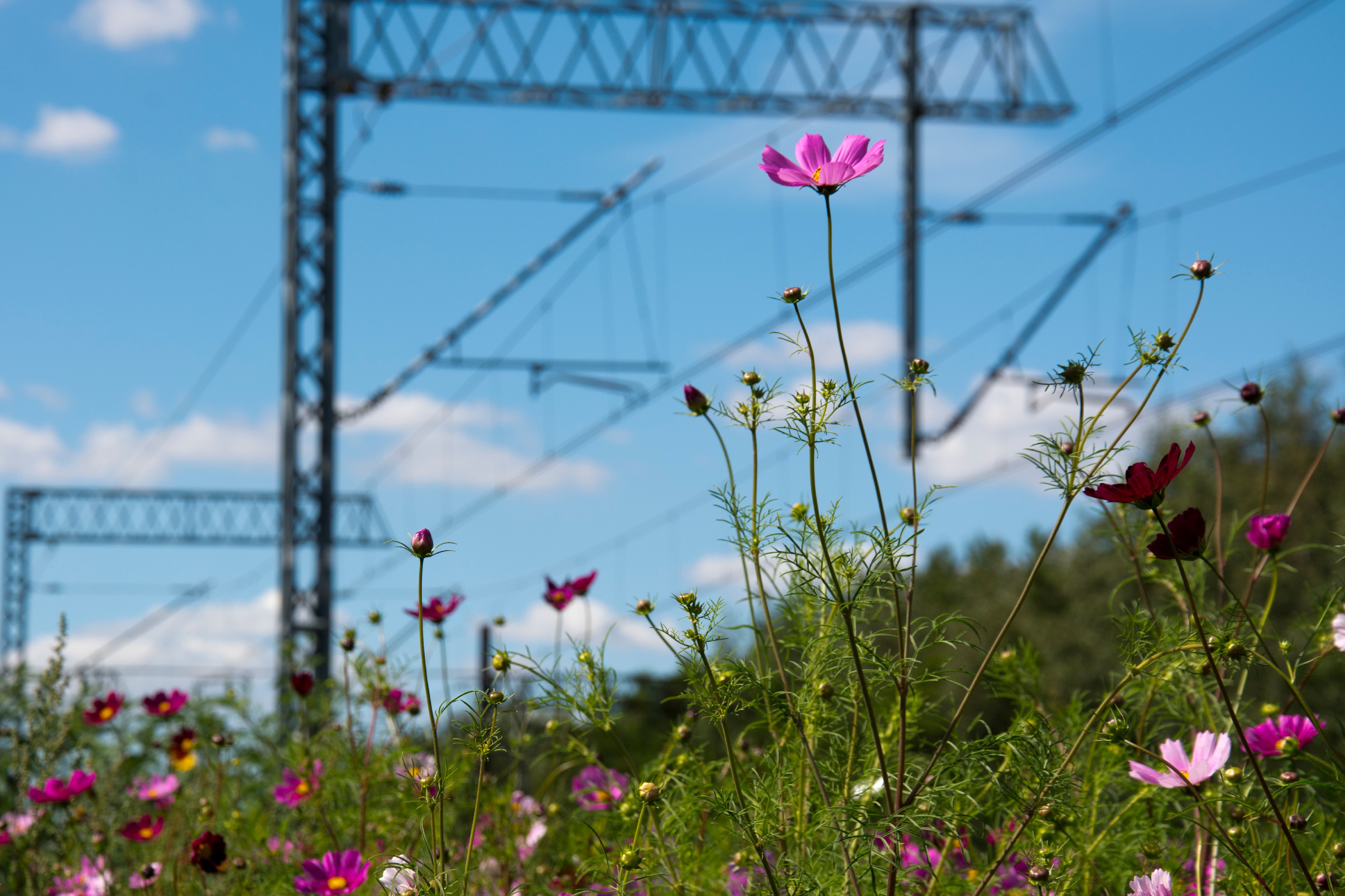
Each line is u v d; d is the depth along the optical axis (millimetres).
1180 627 2164
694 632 1995
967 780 2000
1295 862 2186
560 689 2396
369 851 3053
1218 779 2271
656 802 2254
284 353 12453
